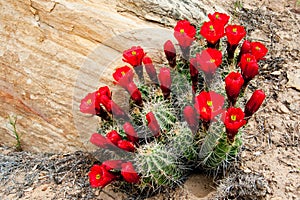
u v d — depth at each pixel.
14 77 1.46
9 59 1.46
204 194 1.24
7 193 1.32
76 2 1.42
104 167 1.20
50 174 1.35
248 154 1.29
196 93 1.26
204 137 1.20
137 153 1.19
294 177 1.24
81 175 1.33
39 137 1.45
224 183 1.23
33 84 1.44
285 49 1.49
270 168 1.26
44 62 1.43
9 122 1.48
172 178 1.22
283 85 1.41
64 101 1.41
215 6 1.53
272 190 1.22
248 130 1.33
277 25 1.55
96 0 1.42
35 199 1.29
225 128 1.16
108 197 1.27
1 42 1.47
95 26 1.40
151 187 1.23
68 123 1.40
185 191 1.25
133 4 1.42
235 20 1.56
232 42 1.22
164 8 1.42
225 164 1.24
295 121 1.34
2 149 1.49
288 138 1.32
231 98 1.17
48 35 1.44
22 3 1.45
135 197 1.26
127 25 1.40
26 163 1.40
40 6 1.43
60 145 1.42
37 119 1.45
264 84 1.42
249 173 1.24
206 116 1.14
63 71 1.41
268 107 1.37
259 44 1.23
